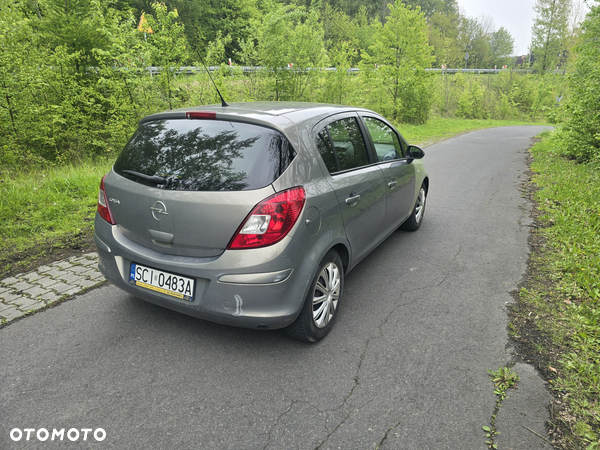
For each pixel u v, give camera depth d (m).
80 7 10.73
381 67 24.62
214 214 2.28
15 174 8.08
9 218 5.04
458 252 4.55
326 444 1.94
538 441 1.99
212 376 2.42
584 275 3.70
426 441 1.97
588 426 2.08
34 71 8.88
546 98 41.47
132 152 2.75
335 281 2.91
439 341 2.84
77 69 10.91
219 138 2.47
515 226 5.47
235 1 31.95
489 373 2.50
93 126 10.62
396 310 3.27
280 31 15.51
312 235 2.51
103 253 2.78
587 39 9.48
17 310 3.08
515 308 3.30
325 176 2.74
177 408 2.15
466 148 14.90
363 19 56.44
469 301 3.43
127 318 3.02
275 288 2.32
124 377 2.38
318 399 2.25
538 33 47.97
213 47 12.57
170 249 2.47
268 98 16.22
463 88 42.34
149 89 11.13
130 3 25.83
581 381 2.43
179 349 2.67
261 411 2.15
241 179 2.30
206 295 2.37
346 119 3.33
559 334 2.92
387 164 3.88
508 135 21.33
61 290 3.41
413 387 2.37
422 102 25.92
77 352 2.60
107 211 2.75
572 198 6.38
